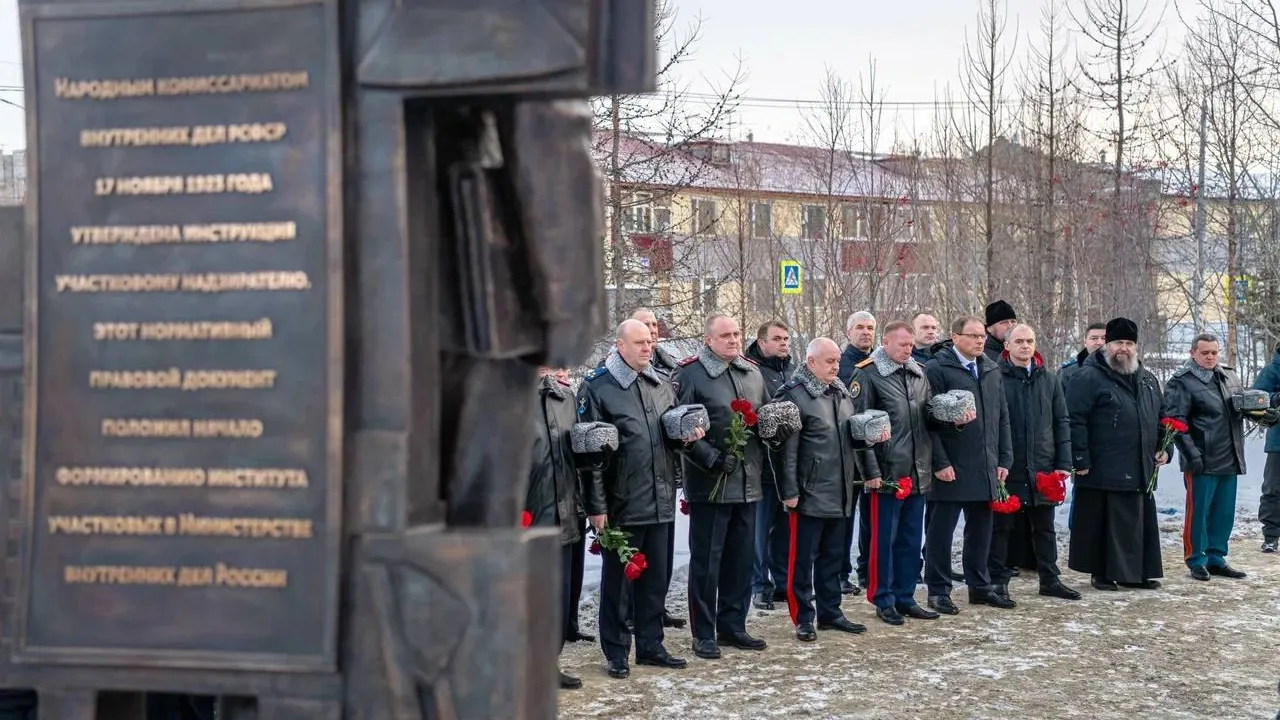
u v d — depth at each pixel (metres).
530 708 2.23
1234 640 8.15
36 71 2.30
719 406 7.50
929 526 9.12
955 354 9.13
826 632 8.34
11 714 2.86
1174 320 23.16
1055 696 6.71
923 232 21.69
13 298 2.45
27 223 2.30
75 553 2.30
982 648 7.89
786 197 22.16
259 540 2.25
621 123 12.34
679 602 9.20
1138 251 21.11
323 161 2.23
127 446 2.29
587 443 6.76
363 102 2.22
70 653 2.29
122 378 2.29
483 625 2.19
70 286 2.30
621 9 2.20
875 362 8.75
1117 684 6.99
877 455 8.56
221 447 2.26
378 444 2.22
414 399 2.27
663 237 13.28
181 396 2.27
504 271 2.37
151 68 2.27
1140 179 21.55
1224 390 10.55
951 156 21.94
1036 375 9.66
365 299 2.23
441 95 2.20
